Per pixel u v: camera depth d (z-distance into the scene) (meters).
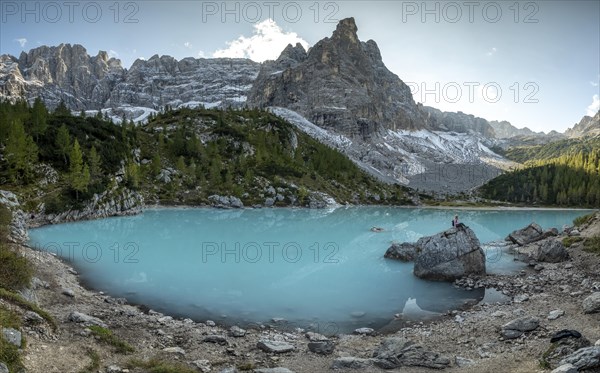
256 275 40.12
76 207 77.62
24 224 50.25
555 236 54.53
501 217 129.50
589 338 18.81
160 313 27.66
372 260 47.81
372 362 18.50
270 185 149.25
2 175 80.81
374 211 139.00
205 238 64.38
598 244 42.22
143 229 71.62
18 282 21.89
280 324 26.70
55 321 18.94
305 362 19.19
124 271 39.25
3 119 99.12
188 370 16.84
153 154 150.62
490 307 29.19
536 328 21.52
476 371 16.94
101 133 124.25
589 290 28.89
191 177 139.12
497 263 43.62
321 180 180.00
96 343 18.14
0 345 13.87
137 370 16.23
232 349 20.53
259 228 80.50
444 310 29.61
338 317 28.33
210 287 35.25
